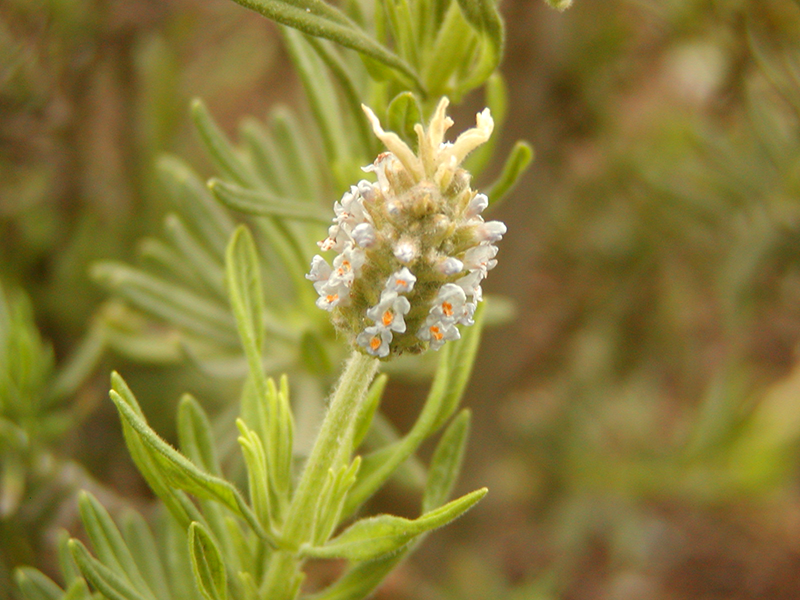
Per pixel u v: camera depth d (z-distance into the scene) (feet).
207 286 0.65
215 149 0.52
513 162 0.46
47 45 0.77
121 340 0.69
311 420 0.61
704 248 0.95
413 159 0.38
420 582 0.94
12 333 0.57
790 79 0.68
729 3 0.70
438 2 0.47
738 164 0.85
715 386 0.97
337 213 0.39
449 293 0.37
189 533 0.38
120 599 0.41
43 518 0.63
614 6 0.91
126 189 0.93
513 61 0.83
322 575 0.71
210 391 0.89
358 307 0.39
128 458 0.88
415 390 0.95
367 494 0.43
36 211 0.89
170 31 0.97
